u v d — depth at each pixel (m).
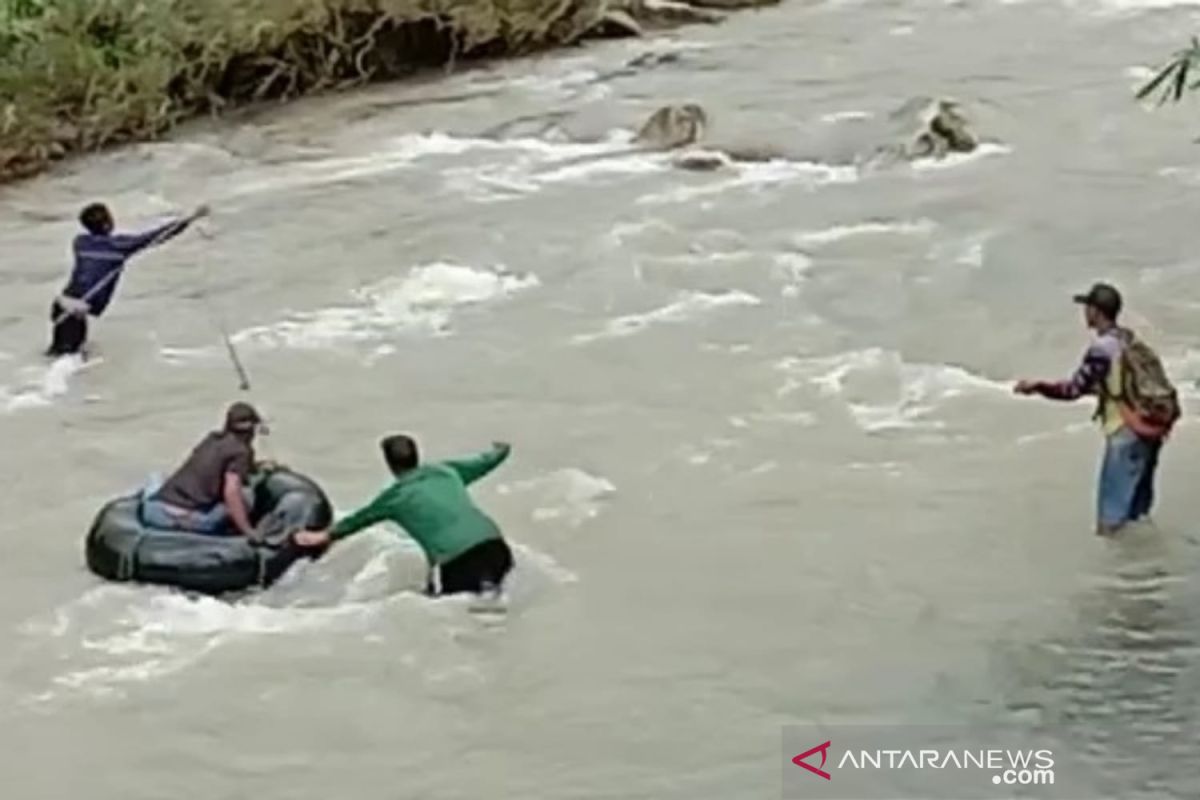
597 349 31.48
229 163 44.47
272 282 35.81
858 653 21.80
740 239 36.62
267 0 48.91
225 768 20.30
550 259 36.12
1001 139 42.38
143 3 47.28
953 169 40.41
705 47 52.81
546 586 23.53
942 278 33.97
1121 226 36.38
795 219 37.69
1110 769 19.31
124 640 22.81
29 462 28.42
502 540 23.61
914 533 24.48
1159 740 19.73
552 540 24.72
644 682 21.45
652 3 55.50
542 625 22.69
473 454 27.55
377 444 28.22
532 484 26.34
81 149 45.28
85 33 46.47
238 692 21.64
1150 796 18.83
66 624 23.22
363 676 21.84
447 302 34.25
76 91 45.56
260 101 49.62
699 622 22.64
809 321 32.25
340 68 50.69
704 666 21.70
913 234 36.41
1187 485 25.09
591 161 42.81
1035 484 25.59
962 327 31.62
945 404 28.41
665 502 25.75
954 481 25.86
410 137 45.72
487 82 50.72
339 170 43.22
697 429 28.08
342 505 26.05
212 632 22.89
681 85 48.84
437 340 32.41
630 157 42.94
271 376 31.22
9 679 22.14
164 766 20.41
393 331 33.00
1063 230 36.28
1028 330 31.33
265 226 39.25
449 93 49.78
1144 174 39.47
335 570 24.08
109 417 30.06
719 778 19.67
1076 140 42.03
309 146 45.50
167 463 28.20
